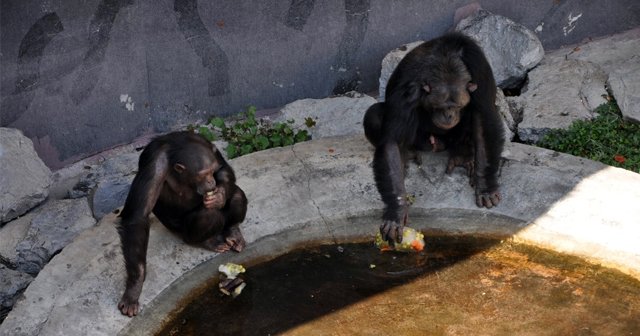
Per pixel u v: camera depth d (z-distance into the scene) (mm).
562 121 11758
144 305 8922
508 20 12969
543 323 8469
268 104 13234
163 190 9242
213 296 9188
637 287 8930
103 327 8570
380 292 9094
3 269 10109
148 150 9141
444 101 9562
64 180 11906
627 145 11383
